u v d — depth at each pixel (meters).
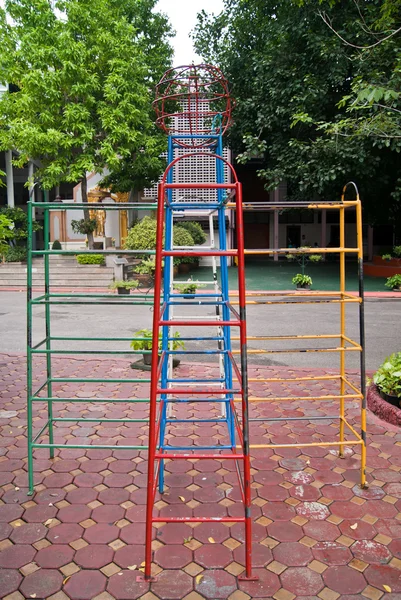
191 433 4.17
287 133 15.79
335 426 4.32
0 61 14.62
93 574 2.47
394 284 14.80
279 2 15.02
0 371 6.18
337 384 5.53
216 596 2.31
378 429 4.23
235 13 17.23
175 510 3.02
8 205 20.80
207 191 13.84
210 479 3.43
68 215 23.66
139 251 3.03
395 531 2.82
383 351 7.31
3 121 15.30
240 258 2.30
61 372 6.08
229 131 17.30
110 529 2.84
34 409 4.77
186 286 11.72
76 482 3.38
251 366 6.43
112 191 18.41
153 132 17.67
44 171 15.80
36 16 14.77
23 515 2.98
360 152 13.11
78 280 16.16
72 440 4.06
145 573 2.42
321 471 3.53
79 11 14.84
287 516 2.97
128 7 18.05
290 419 3.64
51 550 2.65
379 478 3.42
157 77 17.98
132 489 3.29
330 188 16.08
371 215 19.36
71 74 14.55
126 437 4.11
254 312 11.09
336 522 2.91
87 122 15.34
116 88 15.10
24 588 2.37
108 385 5.55
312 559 2.58
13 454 3.80
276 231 25.62
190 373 5.95
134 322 9.84
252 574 2.46
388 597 2.30
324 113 15.08
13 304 12.61
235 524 2.91
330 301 3.25
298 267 21.95
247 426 2.38
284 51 14.66
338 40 13.23
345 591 2.34
